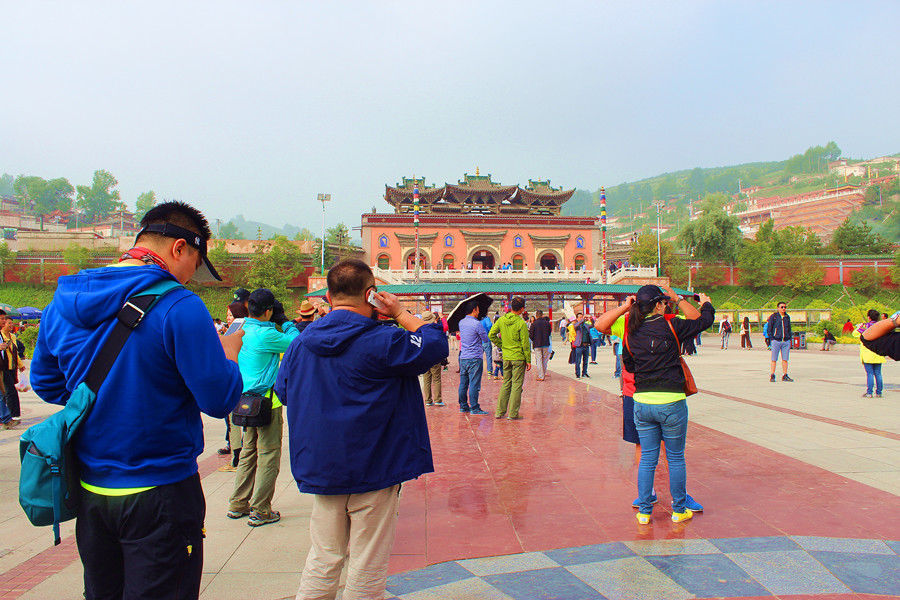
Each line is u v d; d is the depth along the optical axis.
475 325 11.22
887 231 129.12
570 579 4.01
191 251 2.58
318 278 53.56
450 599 3.74
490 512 5.51
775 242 81.19
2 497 6.31
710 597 3.74
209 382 2.26
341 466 2.76
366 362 2.77
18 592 3.97
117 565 2.31
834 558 4.31
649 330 5.17
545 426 9.79
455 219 66.69
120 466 2.18
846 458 7.31
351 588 2.84
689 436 8.62
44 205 154.88
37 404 14.27
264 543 4.86
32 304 62.38
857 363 21.48
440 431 9.52
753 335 45.31
